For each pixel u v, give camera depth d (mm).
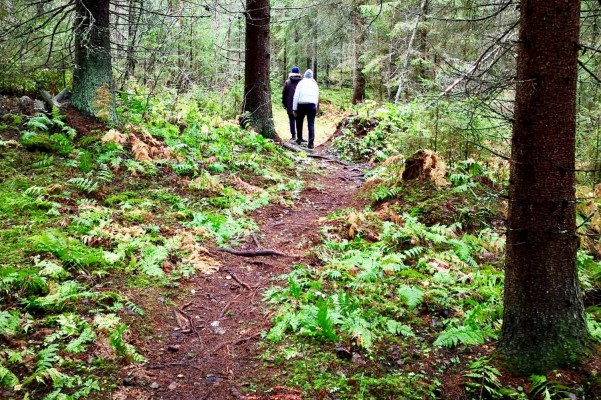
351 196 9984
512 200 4262
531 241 4137
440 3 14023
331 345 4594
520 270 4230
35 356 4008
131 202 7539
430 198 8242
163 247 6395
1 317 4270
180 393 3984
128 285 5480
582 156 8383
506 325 4371
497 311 5148
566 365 4055
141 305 5199
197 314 5297
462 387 4055
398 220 7750
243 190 9367
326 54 28359
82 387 3842
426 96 9680
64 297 4754
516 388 3980
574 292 4223
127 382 4000
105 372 4074
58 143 8492
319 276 6039
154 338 4750
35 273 5004
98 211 6844
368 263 6129
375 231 7441
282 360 4402
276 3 22609
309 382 4082
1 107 9031
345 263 6230
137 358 4289
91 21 8664
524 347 4191
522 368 4133
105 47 9594
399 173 9109
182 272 6020
